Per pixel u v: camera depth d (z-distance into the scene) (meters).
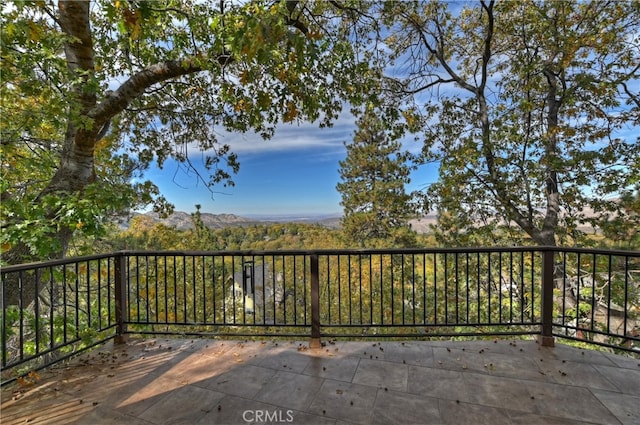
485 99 8.88
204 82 6.04
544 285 3.01
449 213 9.11
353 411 2.04
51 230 3.39
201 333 3.30
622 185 6.95
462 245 8.84
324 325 3.13
